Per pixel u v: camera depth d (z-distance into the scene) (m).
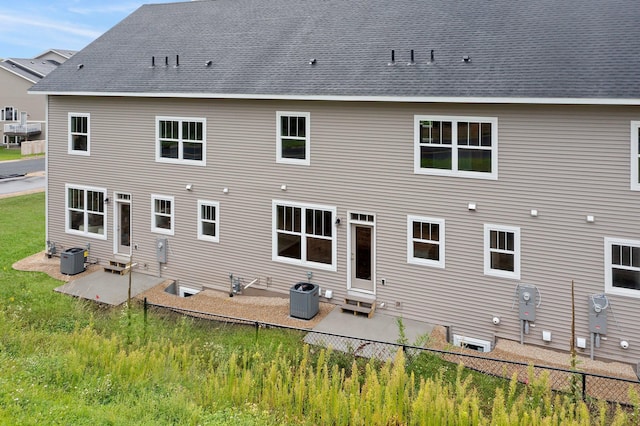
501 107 12.24
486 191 12.59
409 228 13.54
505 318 12.60
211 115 16.03
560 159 11.77
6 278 16.69
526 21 14.07
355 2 17.95
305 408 8.38
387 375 8.77
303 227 14.95
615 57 11.72
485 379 10.37
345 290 14.49
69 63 19.69
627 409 9.27
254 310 14.61
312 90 13.96
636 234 11.20
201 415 7.70
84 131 18.39
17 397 7.53
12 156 46.59
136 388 8.57
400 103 13.35
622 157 11.21
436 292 13.37
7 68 50.75
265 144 15.30
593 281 11.66
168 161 16.88
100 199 18.31
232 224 16.05
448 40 14.25
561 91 11.26
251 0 20.70
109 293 15.70
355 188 14.13
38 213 26.38
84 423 7.08
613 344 11.55
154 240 17.36
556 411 7.96
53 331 11.45
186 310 13.10
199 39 18.73
